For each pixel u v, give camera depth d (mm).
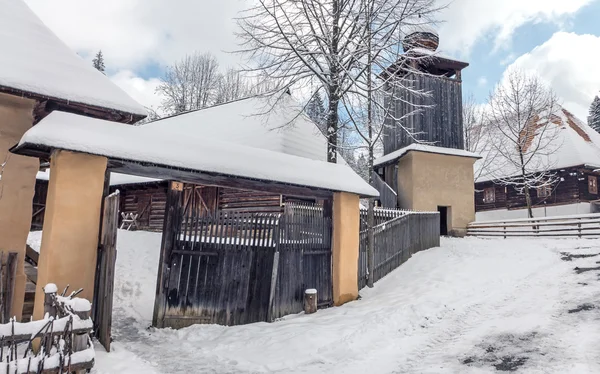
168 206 7719
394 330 7352
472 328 7141
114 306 9180
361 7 14266
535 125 29281
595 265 10938
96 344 6395
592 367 4938
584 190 26984
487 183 32438
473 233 23453
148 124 21781
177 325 7684
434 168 23844
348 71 14312
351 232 10438
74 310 4707
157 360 6062
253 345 6836
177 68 44031
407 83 24125
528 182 26422
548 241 16766
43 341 4387
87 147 6477
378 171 28453
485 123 35250
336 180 10156
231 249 8328
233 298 8258
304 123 19078
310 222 9805
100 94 8188
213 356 6289
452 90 25312
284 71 14727
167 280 7629
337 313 8875
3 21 8344
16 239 7395
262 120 17531
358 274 11469
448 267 12562
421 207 23125
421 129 24047
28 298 8133
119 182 18828
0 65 7219
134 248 13453
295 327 7766
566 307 7625
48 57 8211
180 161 7492
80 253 6414
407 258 14773
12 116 7559
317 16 14375
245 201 15758
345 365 5801
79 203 6465
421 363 5723
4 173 7383
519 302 8438
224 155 8391
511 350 5875
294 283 9266
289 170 9266
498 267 12016
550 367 5102
